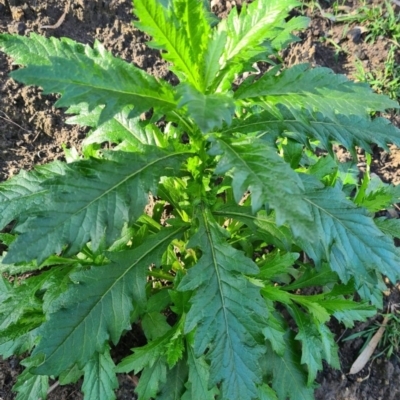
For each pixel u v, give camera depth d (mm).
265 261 552
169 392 509
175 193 511
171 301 513
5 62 711
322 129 447
